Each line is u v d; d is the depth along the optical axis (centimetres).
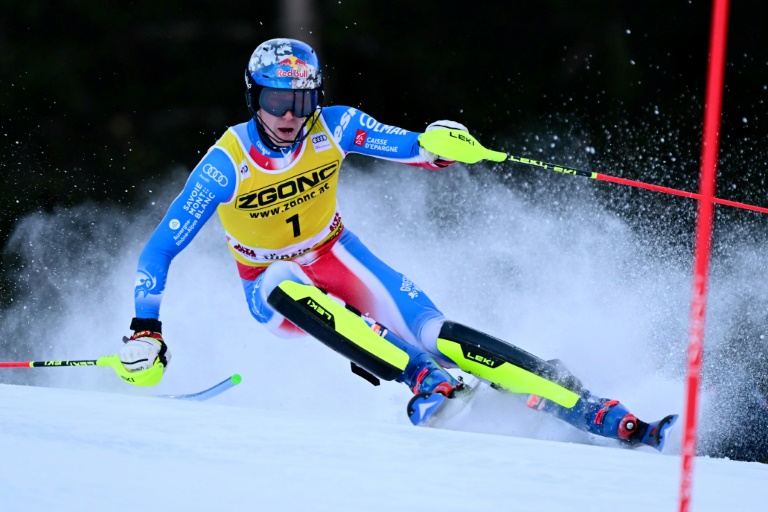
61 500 593
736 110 4388
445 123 1478
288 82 1422
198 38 4531
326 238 1617
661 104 4434
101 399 1056
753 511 703
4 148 4272
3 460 688
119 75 4469
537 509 663
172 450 767
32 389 1152
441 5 4522
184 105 4484
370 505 640
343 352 1349
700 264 644
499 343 1340
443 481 729
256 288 1573
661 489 757
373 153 1560
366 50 4497
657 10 4472
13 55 4397
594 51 4494
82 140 4369
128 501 602
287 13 4472
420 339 1448
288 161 1521
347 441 863
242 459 755
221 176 1484
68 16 4453
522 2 4500
